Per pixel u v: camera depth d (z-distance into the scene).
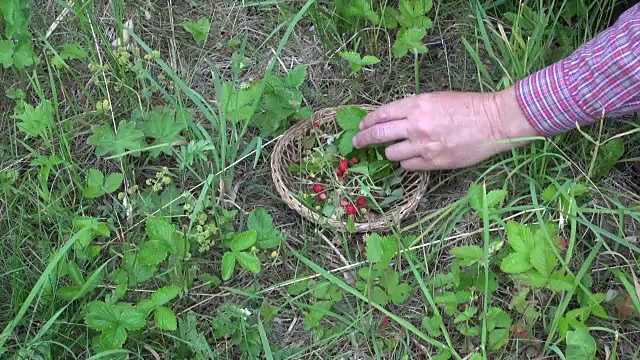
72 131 0.79
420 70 0.85
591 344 0.60
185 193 0.73
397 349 0.68
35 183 0.75
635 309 0.67
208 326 0.69
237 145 0.76
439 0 0.85
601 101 0.65
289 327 0.70
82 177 0.78
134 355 0.66
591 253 0.66
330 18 0.85
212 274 0.73
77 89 0.83
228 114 0.75
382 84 0.85
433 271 0.73
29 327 0.65
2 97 0.82
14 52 0.77
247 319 0.69
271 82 0.77
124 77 0.80
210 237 0.73
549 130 0.69
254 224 0.71
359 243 0.74
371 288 0.68
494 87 0.79
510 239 0.63
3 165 0.77
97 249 0.70
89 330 0.67
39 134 0.75
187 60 0.86
